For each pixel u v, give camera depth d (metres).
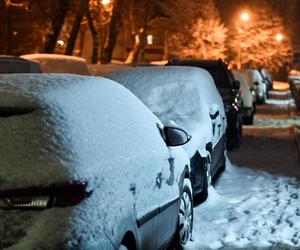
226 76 16.61
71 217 4.04
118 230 4.38
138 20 50.25
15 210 4.09
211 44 63.66
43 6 34.09
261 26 73.62
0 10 35.22
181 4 57.62
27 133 4.27
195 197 9.12
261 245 7.22
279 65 76.81
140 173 5.02
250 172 12.27
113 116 5.07
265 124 23.41
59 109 4.43
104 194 4.32
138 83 10.13
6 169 4.15
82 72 25.69
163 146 6.01
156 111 9.70
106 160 4.52
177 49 62.84
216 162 10.86
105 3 34.69
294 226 8.09
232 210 8.88
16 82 4.73
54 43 33.94
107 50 42.88
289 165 13.36
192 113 9.76
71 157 4.22
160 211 5.60
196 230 7.84
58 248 3.96
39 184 4.09
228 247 7.14
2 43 36.34
